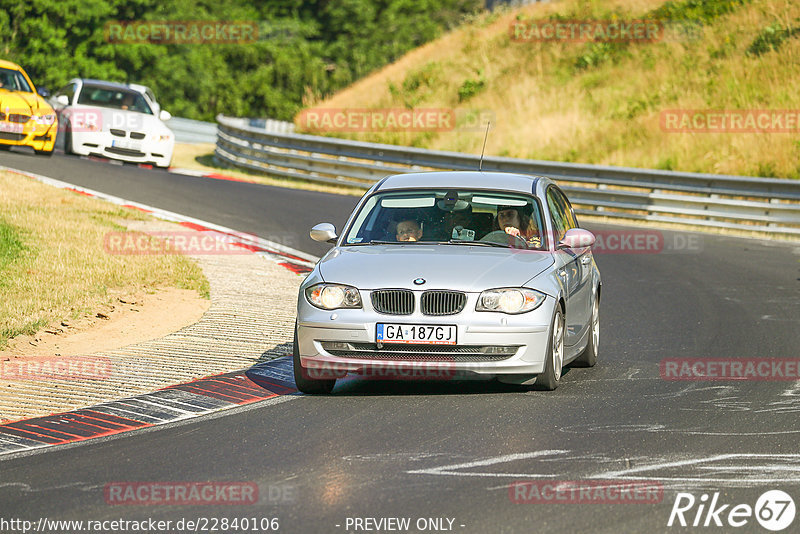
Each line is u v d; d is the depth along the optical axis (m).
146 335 33.09
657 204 73.00
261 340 32.62
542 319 25.12
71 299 35.78
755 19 110.12
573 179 76.62
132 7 182.75
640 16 119.44
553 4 131.12
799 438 21.55
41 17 165.25
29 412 24.20
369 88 126.81
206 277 42.38
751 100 95.25
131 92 79.00
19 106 69.31
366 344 25.03
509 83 114.44
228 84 180.75
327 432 22.05
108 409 24.45
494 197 28.89
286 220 60.16
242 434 22.00
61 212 51.56
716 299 43.22
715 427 22.45
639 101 101.25
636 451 20.36
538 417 23.28
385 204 29.05
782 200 73.19
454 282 25.05
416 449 20.55
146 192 64.81
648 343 34.06
